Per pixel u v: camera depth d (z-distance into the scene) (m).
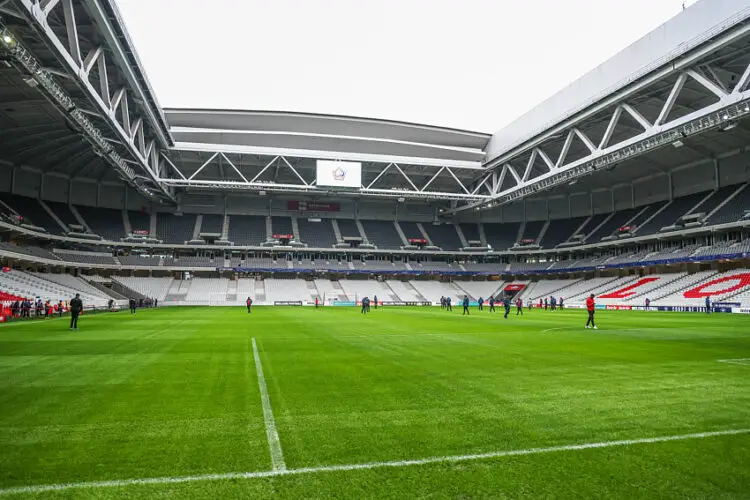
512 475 4.09
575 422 5.74
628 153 37.16
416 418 5.91
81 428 5.44
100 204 63.00
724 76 35.31
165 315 33.12
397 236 73.94
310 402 6.76
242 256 66.50
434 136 59.78
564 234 68.44
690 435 5.23
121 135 33.75
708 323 25.84
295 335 17.55
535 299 62.72
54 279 46.97
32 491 3.73
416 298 66.50
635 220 59.25
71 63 23.36
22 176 54.97
